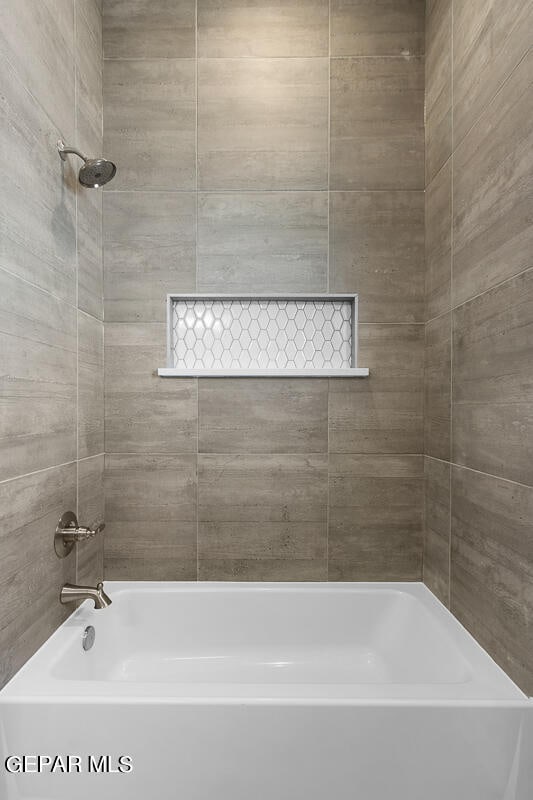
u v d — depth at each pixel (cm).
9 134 117
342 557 191
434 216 179
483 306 138
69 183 156
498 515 129
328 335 195
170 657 179
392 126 189
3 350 114
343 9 189
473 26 145
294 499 190
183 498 190
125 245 189
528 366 114
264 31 189
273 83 189
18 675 122
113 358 190
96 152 182
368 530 191
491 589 133
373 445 191
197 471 190
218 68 189
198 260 190
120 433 190
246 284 190
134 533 190
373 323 190
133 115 189
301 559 191
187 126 189
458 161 156
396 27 189
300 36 189
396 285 190
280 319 195
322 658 179
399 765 110
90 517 175
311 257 190
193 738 110
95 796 110
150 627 181
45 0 138
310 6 189
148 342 189
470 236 147
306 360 195
